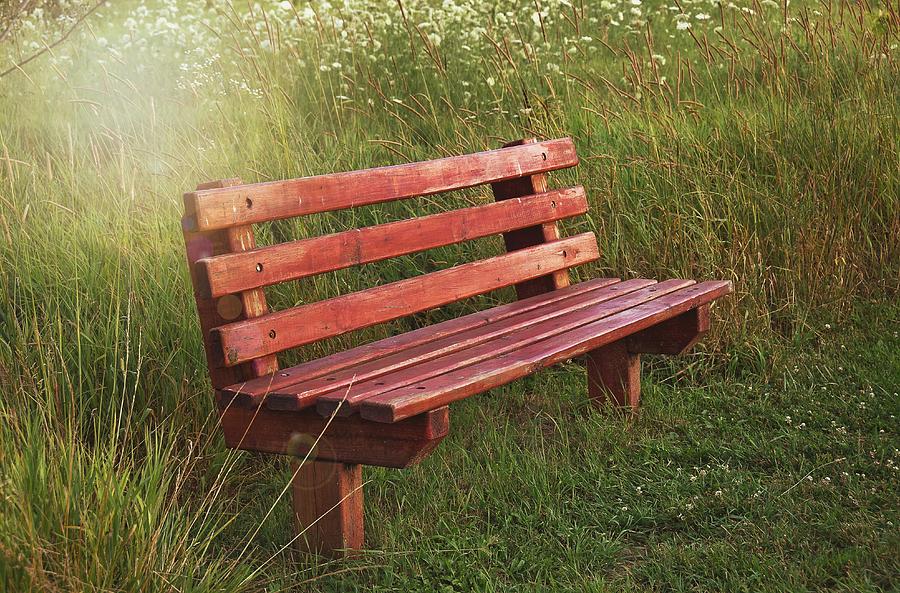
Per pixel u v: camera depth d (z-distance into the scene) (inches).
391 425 105.3
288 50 271.3
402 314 134.2
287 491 130.0
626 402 160.7
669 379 178.2
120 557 92.8
